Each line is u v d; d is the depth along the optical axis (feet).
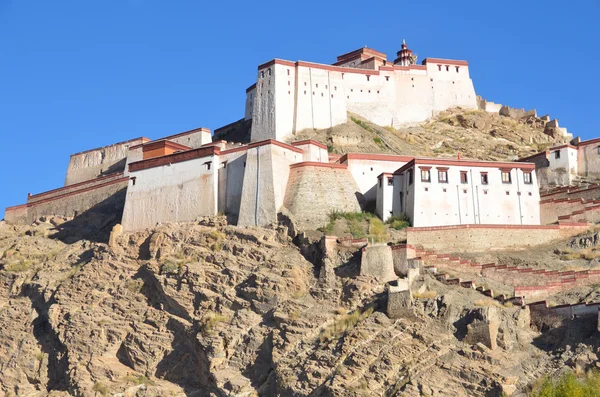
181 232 248.52
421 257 220.02
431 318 196.44
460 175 256.93
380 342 193.36
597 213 250.98
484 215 255.29
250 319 217.77
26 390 242.17
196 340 219.00
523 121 378.73
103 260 254.06
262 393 203.31
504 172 261.24
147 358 226.58
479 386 180.34
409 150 330.54
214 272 232.32
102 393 223.30
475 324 189.78
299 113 332.80
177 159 269.23
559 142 361.92
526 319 194.90
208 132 331.57
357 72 356.38
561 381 172.14
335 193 258.16
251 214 249.55
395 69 367.86
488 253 232.32
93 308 242.99
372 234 242.37
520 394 176.55
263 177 252.62
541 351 187.42
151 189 271.28
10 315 259.80
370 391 184.96
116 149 364.58
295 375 197.67
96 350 232.94
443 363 186.09
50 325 247.09
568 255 229.04
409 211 254.06
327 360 195.62
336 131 328.08
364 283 212.43
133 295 241.96
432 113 371.97
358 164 269.44
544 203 260.62
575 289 206.08
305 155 270.26
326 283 218.18
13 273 275.18
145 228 267.18
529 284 212.43
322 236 230.48
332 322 207.10
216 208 258.37
